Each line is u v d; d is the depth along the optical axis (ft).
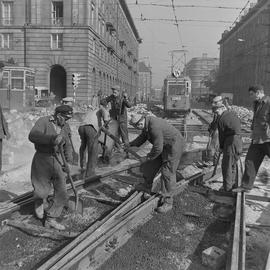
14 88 100.99
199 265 15.42
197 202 23.39
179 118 100.58
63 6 152.15
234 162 24.45
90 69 157.17
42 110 100.48
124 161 35.17
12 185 26.43
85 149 29.07
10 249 16.38
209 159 34.24
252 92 23.21
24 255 15.93
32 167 18.48
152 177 22.99
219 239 18.06
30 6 153.38
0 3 154.61
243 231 16.65
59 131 18.61
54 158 18.22
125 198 23.48
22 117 56.34
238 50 302.66
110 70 212.84
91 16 160.76
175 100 101.96
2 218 18.52
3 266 15.03
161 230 18.76
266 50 225.15
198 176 28.25
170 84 102.94
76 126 59.00
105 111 27.53
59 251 15.26
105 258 15.48
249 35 269.85
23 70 101.19
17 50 154.71
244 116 108.68
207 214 21.24
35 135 17.76
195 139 55.98
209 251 15.65
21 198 21.08
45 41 153.58
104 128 27.25
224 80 359.87
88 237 16.05
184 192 25.22
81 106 131.85
